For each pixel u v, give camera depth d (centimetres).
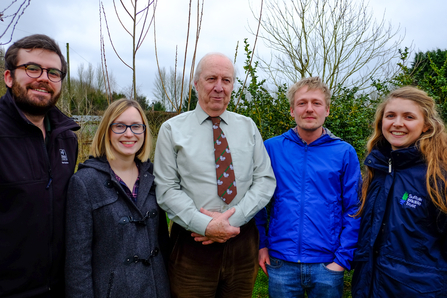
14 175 129
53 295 142
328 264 176
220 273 172
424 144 142
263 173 183
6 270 127
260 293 273
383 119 159
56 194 142
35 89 139
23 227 129
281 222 183
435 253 134
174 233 182
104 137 155
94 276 142
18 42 138
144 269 151
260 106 363
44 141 147
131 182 163
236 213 167
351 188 181
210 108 178
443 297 130
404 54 514
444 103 369
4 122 133
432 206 134
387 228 146
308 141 191
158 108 1470
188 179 172
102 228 144
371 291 151
